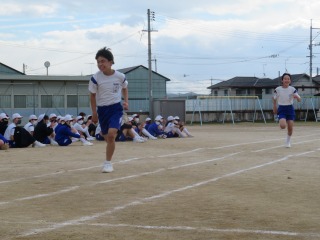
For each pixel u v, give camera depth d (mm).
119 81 7859
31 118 15969
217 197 5766
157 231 4273
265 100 48438
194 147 13172
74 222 4602
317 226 4426
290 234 4164
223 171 8023
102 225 4484
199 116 45281
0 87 33000
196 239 4023
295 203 5426
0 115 14812
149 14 41969
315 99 47844
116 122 7844
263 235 4141
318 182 6832
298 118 48000
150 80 41031
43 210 5133
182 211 5039
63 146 14328
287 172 7871
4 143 12922
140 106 44094
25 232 4234
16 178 7391
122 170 8180
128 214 4926
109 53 7715
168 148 12906
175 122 18531
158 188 6375
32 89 33906
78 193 6074
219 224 4508
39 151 12398
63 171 8164
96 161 9766
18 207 5281
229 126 35281
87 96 35562
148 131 17625
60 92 34875
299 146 13008
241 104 47531
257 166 8680
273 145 13492
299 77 59344
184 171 8023
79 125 16781
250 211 5023
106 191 6191
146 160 9734
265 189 6297
